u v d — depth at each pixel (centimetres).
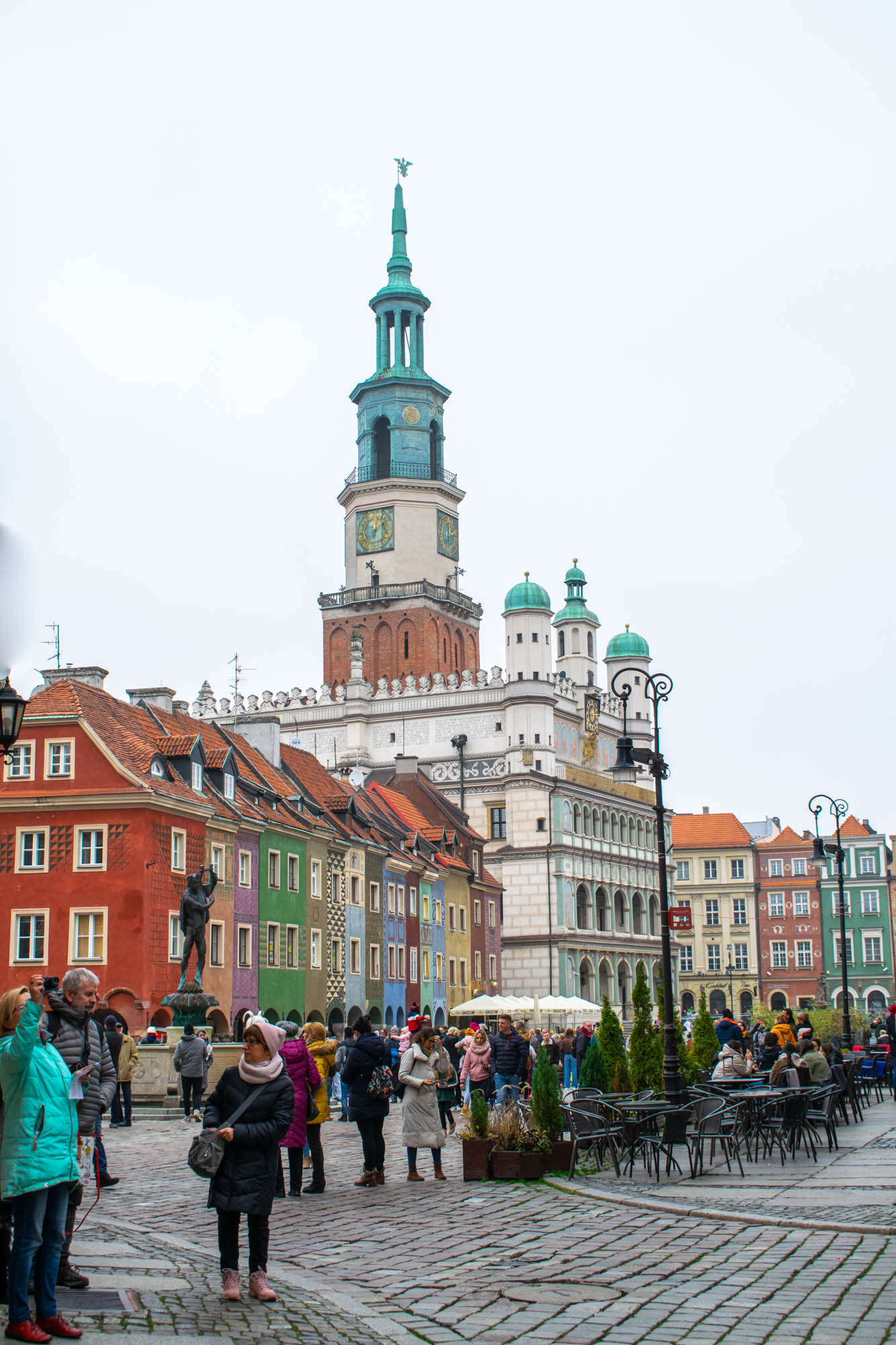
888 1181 2148
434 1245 1681
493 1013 8656
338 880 6838
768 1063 3791
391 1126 3559
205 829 5419
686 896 14675
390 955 7606
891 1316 1266
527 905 10994
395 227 14038
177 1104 3700
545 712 11431
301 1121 2097
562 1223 1831
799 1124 2509
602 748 13075
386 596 12875
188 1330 1165
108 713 5372
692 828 14875
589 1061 2784
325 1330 1218
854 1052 4641
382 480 13125
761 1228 1750
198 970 4450
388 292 13712
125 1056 3247
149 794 4938
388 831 7975
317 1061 2289
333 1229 1809
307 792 7088
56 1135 1128
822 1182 2155
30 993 1346
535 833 11081
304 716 12250
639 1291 1407
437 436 13650
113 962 4891
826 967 14250
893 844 14638
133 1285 1339
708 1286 1420
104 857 4953
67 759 5044
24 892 4994
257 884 5862
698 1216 1858
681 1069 3016
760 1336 1215
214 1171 1293
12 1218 1159
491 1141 2294
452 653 13212
